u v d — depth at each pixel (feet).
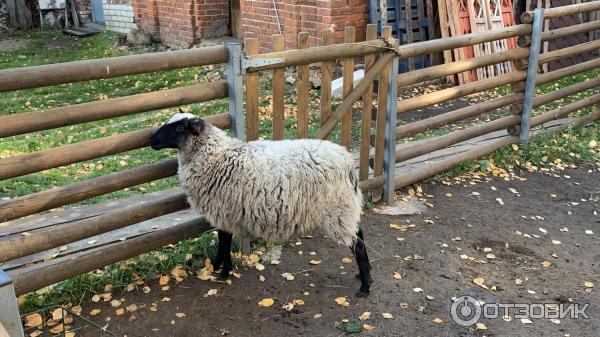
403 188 18.65
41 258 13.44
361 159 16.57
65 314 11.90
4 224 15.19
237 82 12.96
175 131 11.60
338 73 30.17
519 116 21.95
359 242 12.57
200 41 38.04
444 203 17.83
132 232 14.87
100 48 42.14
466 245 15.34
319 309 12.36
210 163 11.72
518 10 35.63
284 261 14.19
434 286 13.34
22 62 38.01
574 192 19.17
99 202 17.02
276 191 11.46
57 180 18.89
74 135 23.59
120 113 11.78
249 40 12.93
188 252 14.02
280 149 12.00
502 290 13.32
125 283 12.95
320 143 12.30
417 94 29.94
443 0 30.83
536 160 21.35
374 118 16.81
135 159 20.83
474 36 18.79
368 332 11.60
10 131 10.55
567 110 24.08
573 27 23.18
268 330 11.62
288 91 28.89
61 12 51.13
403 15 30.81
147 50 40.78
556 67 34.91
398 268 14.02
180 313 12.07
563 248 15.40
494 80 20.39
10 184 18.20
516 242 15.64
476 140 23.04
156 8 41.06
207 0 37.47
